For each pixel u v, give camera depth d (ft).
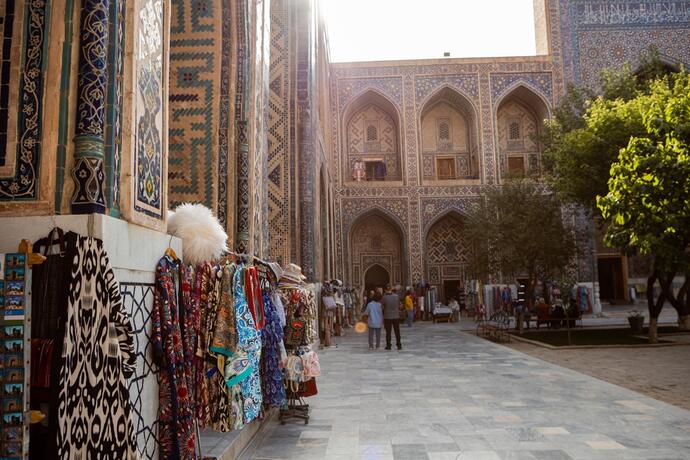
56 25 7.84
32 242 7.31
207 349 10.84
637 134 36.09
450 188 70.74
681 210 23.54
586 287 66.95
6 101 7.73
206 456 10.77
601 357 30.09
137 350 8.32
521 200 48.49
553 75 71.72
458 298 72.84
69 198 7.54
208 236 10.99
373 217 74.64
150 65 9.38
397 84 72.38
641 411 16.62
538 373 24.50
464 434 14.20
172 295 9.43
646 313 66.28
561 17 72.69
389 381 22.90
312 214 36.88
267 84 22.35
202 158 17.04
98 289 7.14
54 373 6.43
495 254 49.24
